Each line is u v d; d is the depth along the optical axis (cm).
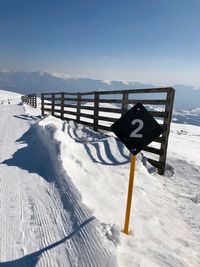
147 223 404
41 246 302
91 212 358
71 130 963
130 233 353
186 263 311
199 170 717
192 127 2972
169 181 656
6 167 588
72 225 341
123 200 473
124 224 373
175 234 396
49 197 427
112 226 328
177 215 471
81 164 581
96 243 297
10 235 322
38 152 692
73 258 281
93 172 568
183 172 713
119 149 736
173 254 324
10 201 413
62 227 340
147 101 731
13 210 384
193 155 910
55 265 271
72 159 581
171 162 784
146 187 571
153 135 346
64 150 588
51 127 802
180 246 359
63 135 722
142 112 352
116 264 265
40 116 1712
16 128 1188
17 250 295
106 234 316
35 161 632
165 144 673
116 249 289
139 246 321
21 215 370
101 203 421
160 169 691
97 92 1005
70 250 293
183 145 1165
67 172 491
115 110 883
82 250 291
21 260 279
